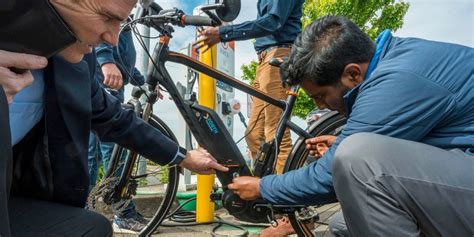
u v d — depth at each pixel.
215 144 2.01
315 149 2.01
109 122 1.31
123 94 2.42
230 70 3.53
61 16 0.76
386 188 1.04
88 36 0.82
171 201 2.31
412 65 1.15
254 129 2.65
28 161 1.07
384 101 1.13
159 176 2.35
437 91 1.10
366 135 1.10
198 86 2.71
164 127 2.17
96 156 2.23
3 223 0.70
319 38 1.29
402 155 1.06
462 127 1.12
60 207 1.10
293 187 1.38
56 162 1.07
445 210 1.02
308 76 1.31
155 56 2.01
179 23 2.02
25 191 1.10
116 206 2.18
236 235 2.32
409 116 1.10
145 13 2.08
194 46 2.57
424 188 1.02
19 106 0.98
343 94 1.30
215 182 2.65
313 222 2.13
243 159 2.05
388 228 1.03
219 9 2.04
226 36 2.39
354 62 1.24
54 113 1.03
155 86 2.05
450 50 1.18
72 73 1.06
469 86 1.11
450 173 1.03
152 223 2.29
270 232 2.16
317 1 8.55
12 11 0.72
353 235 1.13
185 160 1.55
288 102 2.16
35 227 1.01
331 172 1.20
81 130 1.08
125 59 2.42
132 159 2.10
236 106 3.14
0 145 0.70
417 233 1.04
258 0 2.60
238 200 2.00
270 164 2.10
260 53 2.62
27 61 0.79
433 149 1.08
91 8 0.76
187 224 2.61
